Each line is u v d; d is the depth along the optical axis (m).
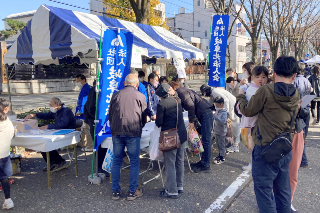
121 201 3.70
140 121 3.76
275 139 2.42
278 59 2.52
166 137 3.58
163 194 3.82
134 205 3.58
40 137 4.09
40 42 4.98
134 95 3.72
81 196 3.87
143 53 5.32
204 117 4.69
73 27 4.48
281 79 2.49
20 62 5.34
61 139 4.21
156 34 7.45
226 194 3.86
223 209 3.43
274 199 2.62
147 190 4.05
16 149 5.59
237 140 5.82
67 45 4.54
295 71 2.44
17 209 3.50
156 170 4.91
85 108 4.82
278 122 2.43
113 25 6.23
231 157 5.55
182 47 7.16
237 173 4.68
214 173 4.69
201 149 4.46
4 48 10.84
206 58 7.54
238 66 42.09
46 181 4.44
